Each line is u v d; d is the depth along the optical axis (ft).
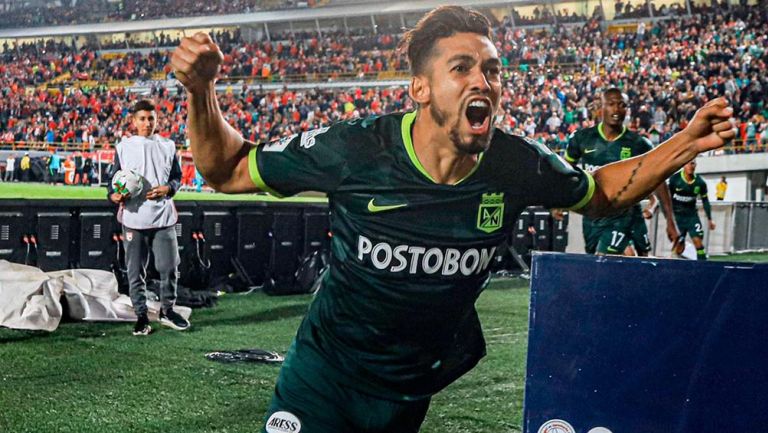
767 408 5.14
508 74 108.37
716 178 80.48
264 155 6.24
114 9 191.11
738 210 58.13
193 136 6.00
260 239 32.09
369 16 152.56
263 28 164.25
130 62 152.76
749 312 5.17
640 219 21.86
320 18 156.76
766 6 109.19
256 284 32.27
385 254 6.28
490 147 6.27
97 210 27.55
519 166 6.34
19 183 88.89
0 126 129.18
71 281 23.77
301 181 6.27
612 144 21.72
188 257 29.89
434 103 5.82
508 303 29.73
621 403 5.35
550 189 6.48
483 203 6.25
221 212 30.91
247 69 141.28
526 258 44.34
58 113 129.49
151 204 20.81
